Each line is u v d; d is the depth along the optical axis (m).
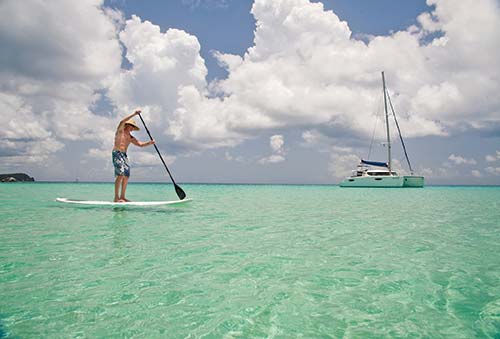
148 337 2.20
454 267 3.93
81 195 18.05
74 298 2.82
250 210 10.66
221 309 2.67
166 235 5.74
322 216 9.08
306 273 3.64
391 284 3.32
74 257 4.14
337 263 4.07
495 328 2.39
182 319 2.48
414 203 14.56
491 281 3.42
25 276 3.37
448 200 17.20
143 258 4.16
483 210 11.29
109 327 2.32
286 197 19.34
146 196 19.20
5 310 2.56
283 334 2.28
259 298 2.91
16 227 6.36
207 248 4.79
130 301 2.79
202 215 8.88
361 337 2.24
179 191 11.75
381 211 10.70
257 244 5.12
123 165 9.99
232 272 3.64
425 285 3.29
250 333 2.29
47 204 11.10
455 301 2.89
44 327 2.30
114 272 3.56
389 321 2.50
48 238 5.30
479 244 5.28
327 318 2.53
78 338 2.16
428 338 2.24
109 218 7.78
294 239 5.57
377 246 5.07
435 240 5.59
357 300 2.90
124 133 9.98
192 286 3.18
